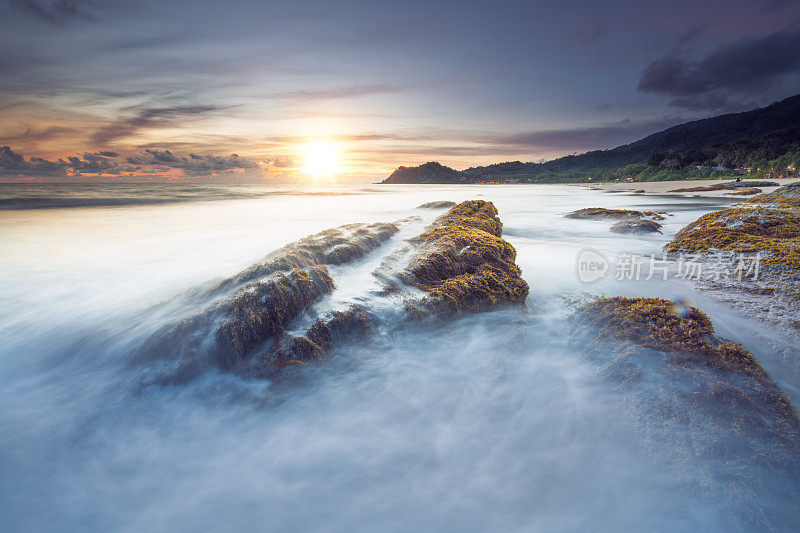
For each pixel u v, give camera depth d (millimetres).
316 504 3551
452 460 3980
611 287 9188
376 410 4805
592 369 5098
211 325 5570
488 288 7848
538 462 3865
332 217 27969
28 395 5109
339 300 6684
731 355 4820
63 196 46062
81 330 6621
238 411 4797
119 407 4855
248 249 14469
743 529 2975
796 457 3395
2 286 9336
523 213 29484
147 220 25547
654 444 3812
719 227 11859
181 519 3443
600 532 3105
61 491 3738
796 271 7648
